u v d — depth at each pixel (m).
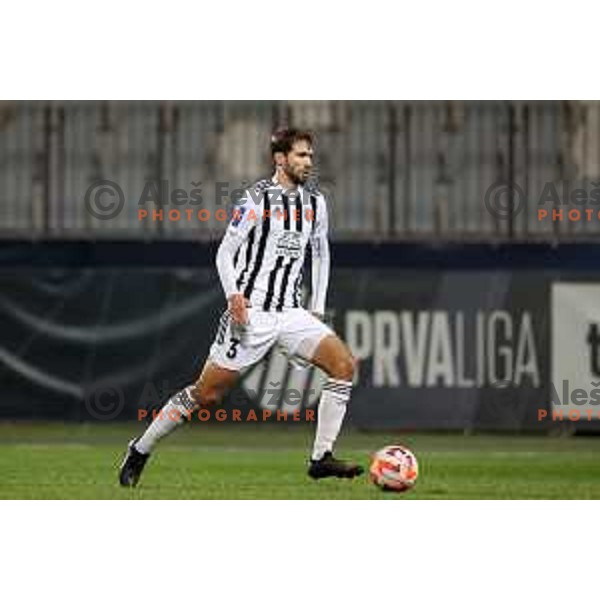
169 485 38.88
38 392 62.84
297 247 36.66
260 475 42.16
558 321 61.75
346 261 62.56
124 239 62.91
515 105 68.06
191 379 62.50
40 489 37.66
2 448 52.25
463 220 68.31
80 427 63.22
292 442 56.97
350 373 36.78
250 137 68.88
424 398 62.03
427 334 62.12
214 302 62.56
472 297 62.03
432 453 52.03
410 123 68.62
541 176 68.00
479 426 61.84
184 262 62.97
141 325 62.72
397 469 36.47
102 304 62.78
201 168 69.12
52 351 62.81
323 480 40.69
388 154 68.56
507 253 62.12
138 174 69.69
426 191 68.56
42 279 62.91
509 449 54.66
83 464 45.44
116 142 69.88
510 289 61.97
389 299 62.16
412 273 62.19
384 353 62.16
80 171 69.69
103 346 62.78
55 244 63.03
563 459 49.53
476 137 68.31
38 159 69.44
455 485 40.06
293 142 36.25
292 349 36.94
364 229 68.50
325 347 36.56
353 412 62.06
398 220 68.62
